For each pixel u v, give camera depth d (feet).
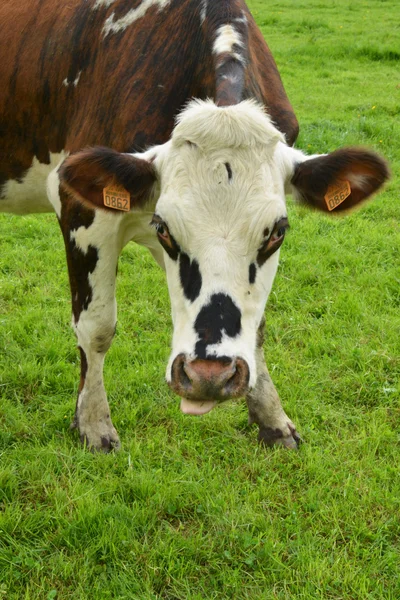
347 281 18.65
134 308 17.53
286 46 51.88
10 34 13.07
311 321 16.88
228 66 10.08
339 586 9.77
